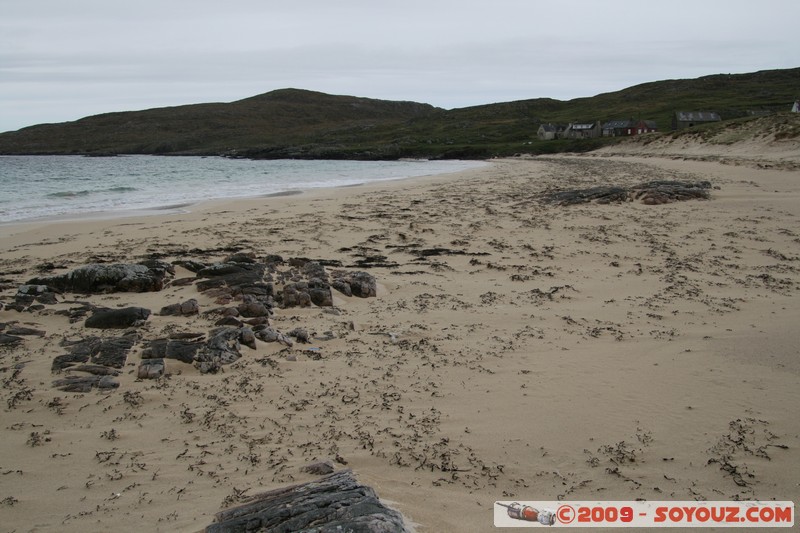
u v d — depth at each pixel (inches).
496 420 334.3
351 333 486.0
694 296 576.4
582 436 316.2
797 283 621.0
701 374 386.6
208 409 348.5
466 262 764.0
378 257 793.6
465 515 244.7
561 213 1122.0
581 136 4825.3
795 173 1606.8
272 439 313.1
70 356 414.6
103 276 611.5
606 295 595.5
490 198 1439.5
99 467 285.9
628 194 1244.5
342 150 4936.0
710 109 4965.6
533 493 266.5
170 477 276.7
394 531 201.8
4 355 423.5
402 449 302.7
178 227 1059.9
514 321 514.0
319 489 243.0
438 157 4451.3
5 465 286.5
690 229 932.0
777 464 285.1
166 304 562.9
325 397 364.2
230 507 243.4
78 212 1294.3
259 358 425.7
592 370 400.8
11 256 824.3
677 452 298.8
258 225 1074.7
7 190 1863.9
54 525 239.3
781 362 396.8
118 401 357.7
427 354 435.2
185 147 6427.2
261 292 577.0
